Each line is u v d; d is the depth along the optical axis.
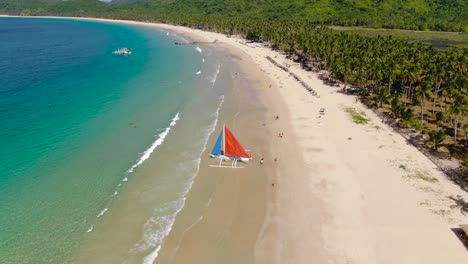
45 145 62.19
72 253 37.97
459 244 40.00
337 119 76.69
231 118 76.62
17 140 63.78
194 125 72.31
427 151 61.53
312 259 37.97
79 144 62.84
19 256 37.44
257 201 47.53
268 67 128.50
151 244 39.47
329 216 44.66
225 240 40.34
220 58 148.12
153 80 108.56
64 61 140.38
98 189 49.34
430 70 86.31
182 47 182.25
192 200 47.38
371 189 50.31
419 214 44.97
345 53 111.50
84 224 42.44
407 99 90.88
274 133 69.12
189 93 94.75
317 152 61.28
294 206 46.59
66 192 48.53
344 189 50.31
